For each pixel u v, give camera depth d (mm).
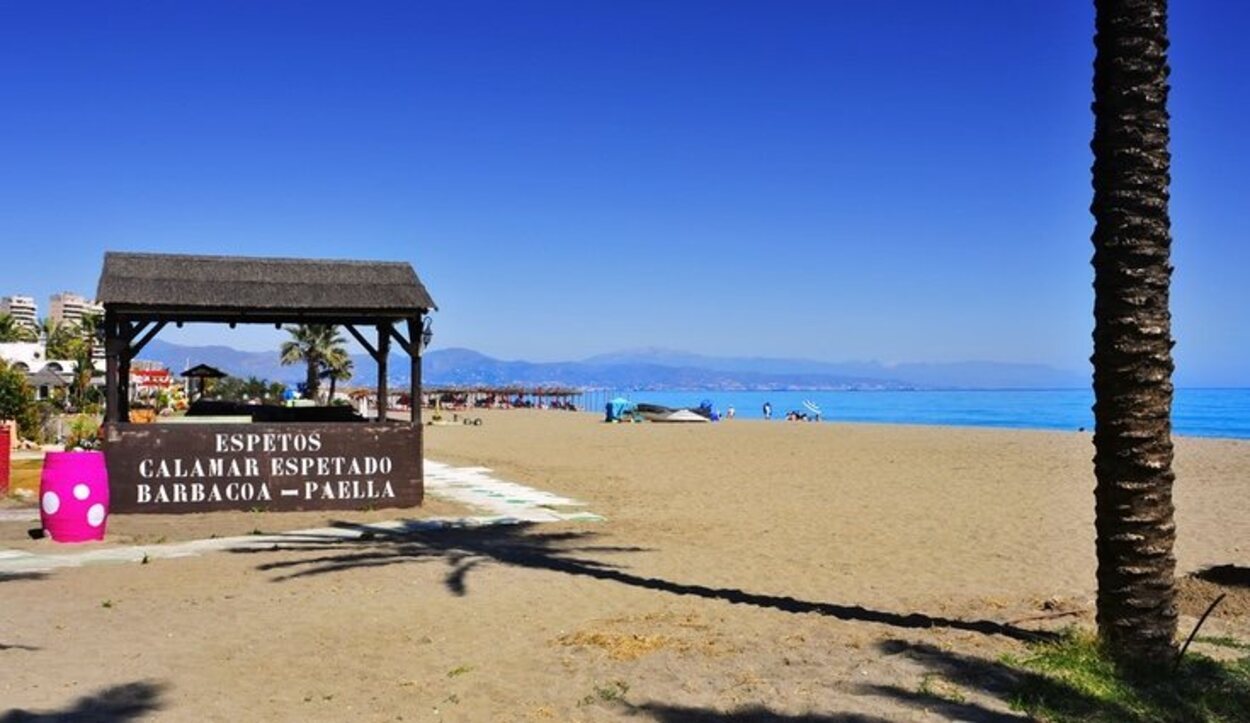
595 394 198375
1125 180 6234
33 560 11328
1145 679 6090
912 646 6973
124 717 5793
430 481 21984
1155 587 6297
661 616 8242
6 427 17719
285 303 15836
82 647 7379
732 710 5727
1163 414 6297
